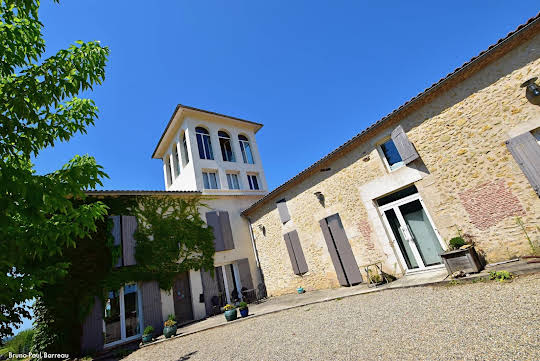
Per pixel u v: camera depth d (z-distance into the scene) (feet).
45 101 7.66
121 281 28.66
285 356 12.39
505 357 7.86
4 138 7.34
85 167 7.54
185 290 33.81
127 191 32.68
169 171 56.54
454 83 20.31
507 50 17.87
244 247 40.52
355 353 10.75
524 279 13.97
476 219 18.89
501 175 17.88
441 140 20.84
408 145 21.91
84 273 26.68
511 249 17.25
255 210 41.04
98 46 9.23
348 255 27.09
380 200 25.48
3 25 7.66
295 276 33.42
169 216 35.86
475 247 18.81
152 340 25.04
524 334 8.84
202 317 32.53
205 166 45.29
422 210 22.33
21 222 7.77
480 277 15.78
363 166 26.27
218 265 37.35
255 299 35.99
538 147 16.28
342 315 17.08
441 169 20.79
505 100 17.85
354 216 26.84
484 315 11.14
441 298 14.87
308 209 31.78
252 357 13.41
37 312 24.11
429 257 21.80
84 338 24.63
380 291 20.63
